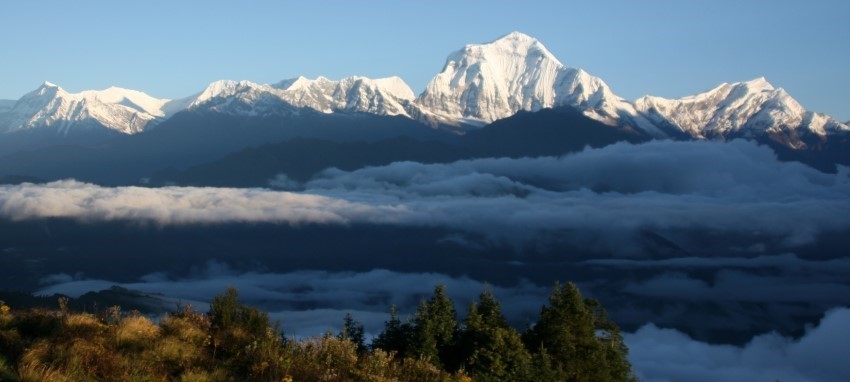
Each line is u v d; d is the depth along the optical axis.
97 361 13.64
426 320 21.52
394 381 16.08
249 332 17.12
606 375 22.61
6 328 14.89
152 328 15.91
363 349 20.53
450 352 21.53
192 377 13.80
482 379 19.55
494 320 22.56
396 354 20.58
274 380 14.44
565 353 22.17
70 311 16.56
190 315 17.45
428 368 18.03
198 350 15.50
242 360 15.39
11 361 13.27
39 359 13.19
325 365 15.78
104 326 15.43
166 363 14.63
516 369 19.83
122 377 13.27
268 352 15.60
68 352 13.62
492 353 19.95
